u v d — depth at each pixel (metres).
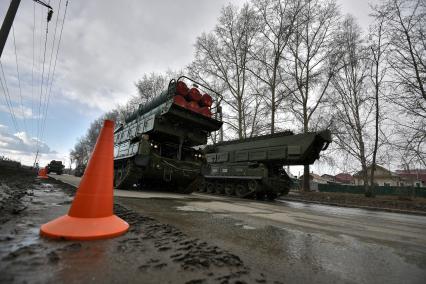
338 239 3.31
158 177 9.70
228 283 1.46
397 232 4.54
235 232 3.18
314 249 2.64
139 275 1.49
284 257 2.26
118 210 3.82
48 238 2.06
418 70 16.61
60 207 3.69
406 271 2.15
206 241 2.58
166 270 1.58
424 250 3.04
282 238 3.04
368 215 8.72
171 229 2.71
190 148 10.68
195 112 9.43
